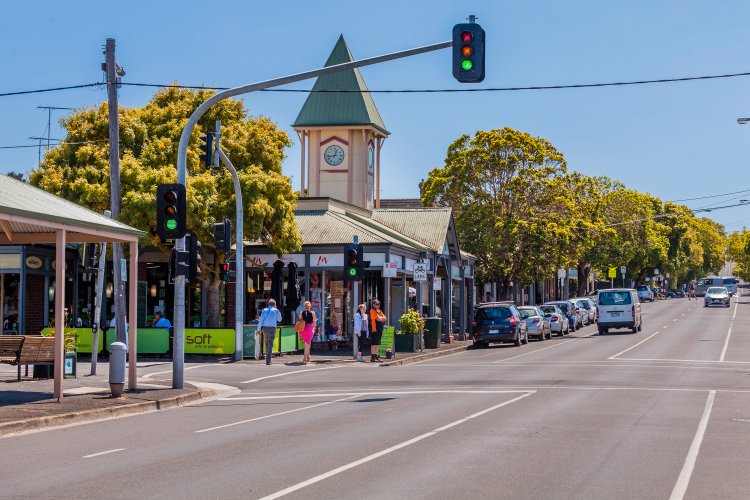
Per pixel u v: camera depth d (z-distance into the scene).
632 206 105.06
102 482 11.12
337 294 46.09
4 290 38.44
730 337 50.19
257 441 14.79
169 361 35.81
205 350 37.78
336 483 10.95
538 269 63.97
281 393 24.34
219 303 43.97
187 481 11.16
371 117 58.91
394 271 43.44
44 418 17.20
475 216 62.94
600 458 12.78
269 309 34.41
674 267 140.50
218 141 35.09
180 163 23.56
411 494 10.27
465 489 10.55
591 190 80.88
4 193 19.11
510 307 48.03
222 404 21.69
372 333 36.00
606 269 104.25
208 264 43.81
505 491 10.45
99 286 28.28
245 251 45.09
